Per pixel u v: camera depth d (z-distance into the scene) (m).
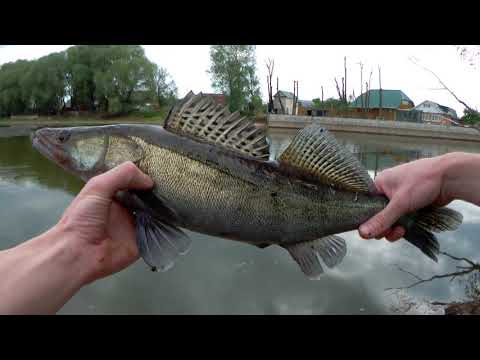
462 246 1.10
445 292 0.88
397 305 0.85
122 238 0.38
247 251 1.09
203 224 0.39
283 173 0.40
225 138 0.39
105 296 0.87
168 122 0.40
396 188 0.43
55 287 0.31
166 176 0.38
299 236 0.41
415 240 0.43
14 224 1.19
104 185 0.35
